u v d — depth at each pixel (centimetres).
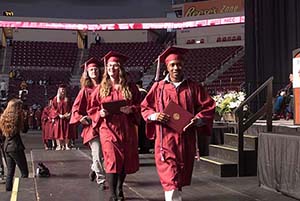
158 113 374
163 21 3027
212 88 2314
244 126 649
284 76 1189
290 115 927
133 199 461
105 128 440
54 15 3225
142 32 3142
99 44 3097
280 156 514
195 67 2675
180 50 391
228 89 2200
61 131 1216
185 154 380
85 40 3155
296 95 618
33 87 2694
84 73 532
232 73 2466
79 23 3117
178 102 382
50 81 2755
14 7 3178
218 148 723
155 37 3312
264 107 650
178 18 2953
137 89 457
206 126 381
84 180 590
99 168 518
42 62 2950
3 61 2920
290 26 1188
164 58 398
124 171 441
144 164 780
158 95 389
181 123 370
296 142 479
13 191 518
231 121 853
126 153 439
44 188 526
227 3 2731
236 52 2652
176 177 372
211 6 2806
